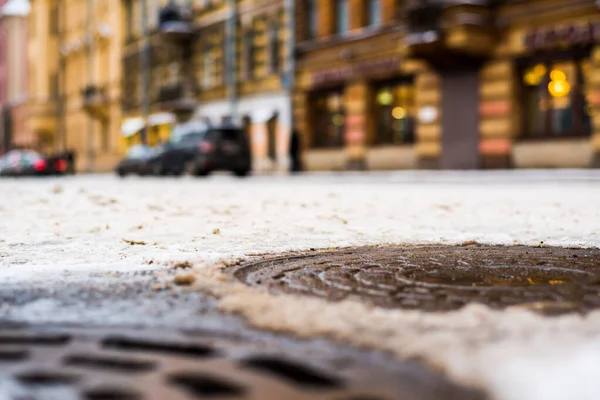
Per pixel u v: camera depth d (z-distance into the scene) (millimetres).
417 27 22797
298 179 21812
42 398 1632
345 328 2172
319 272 3357
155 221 7051
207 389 1691
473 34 21781
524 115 22094
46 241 5234
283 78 31203
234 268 3541
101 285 3125
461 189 13328
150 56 42500
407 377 1755
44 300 2781
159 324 2357
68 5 55188
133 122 44500
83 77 52656
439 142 24219
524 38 21531
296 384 1722
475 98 23000
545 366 1777
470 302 2592
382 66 26312
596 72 19812
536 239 5039
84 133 52531
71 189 14805
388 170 26422
